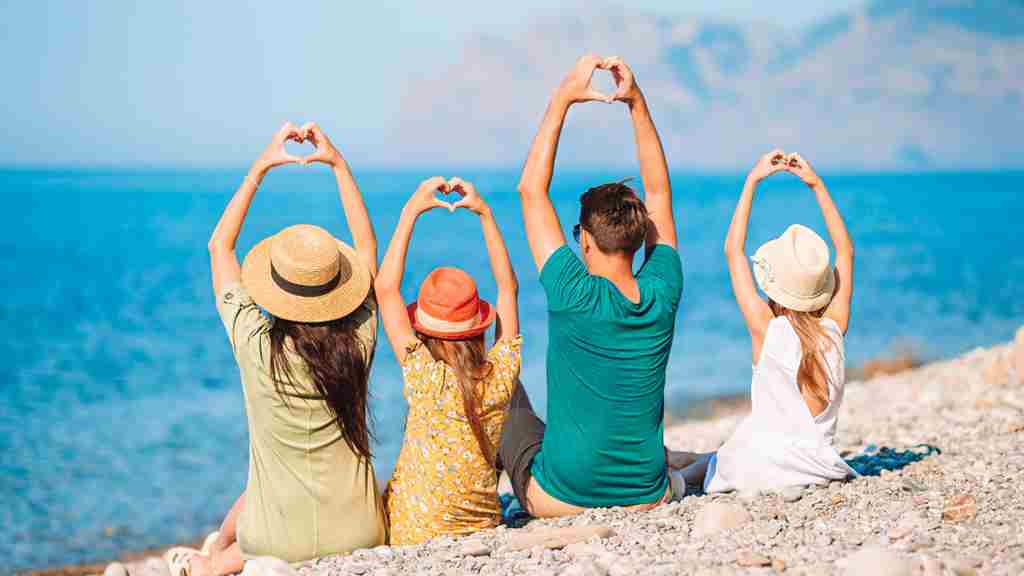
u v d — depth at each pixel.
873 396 11.80
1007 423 7.68
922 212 146.12
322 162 5.30
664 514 5.06
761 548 4.31
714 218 133.00
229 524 5.13
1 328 39.75
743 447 5.42
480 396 4.95
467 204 5.21
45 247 89.38
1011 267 60.50
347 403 4.84
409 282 57.78
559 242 5.02
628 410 5.01
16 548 11.95
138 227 121.69
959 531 4.39
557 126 5.11
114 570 6.20
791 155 5.53
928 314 37.31
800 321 5.28
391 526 5.16
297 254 4.71
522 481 5.35
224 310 4.91
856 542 4.35
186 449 18.28
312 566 4.73
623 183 5.09
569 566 4.22
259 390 4.79
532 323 38.53
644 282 5.09
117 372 29.08
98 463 17.14
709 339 32.44
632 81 5.19
